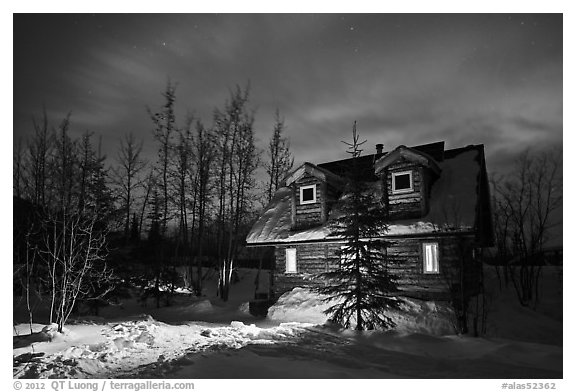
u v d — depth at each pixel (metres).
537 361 8.59
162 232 25.55
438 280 14.62
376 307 11.91
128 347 8.99
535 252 21.69
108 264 17.81
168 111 27.27
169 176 27.19
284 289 18.09
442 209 15.22
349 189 12.91
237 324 12.73
